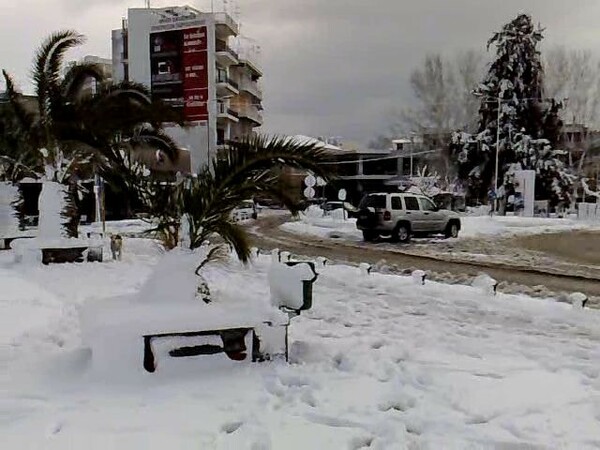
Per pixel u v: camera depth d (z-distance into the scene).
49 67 16.03
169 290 6.27
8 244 20.02
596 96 58.88
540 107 52.38
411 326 8.41
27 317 8.45
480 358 6.52
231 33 59.97
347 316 9.13
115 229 32.00
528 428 4.49
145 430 4.38
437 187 53.69
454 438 4.31
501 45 52.53
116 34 60.84
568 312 9.45
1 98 22.23
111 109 9.97
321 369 5.88
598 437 4.34
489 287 11.23
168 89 56.56
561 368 6.14
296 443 4.19
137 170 6.87
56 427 4.43
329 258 19.27
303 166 6.70
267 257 17.75
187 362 5.58
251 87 67.81
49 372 5.71
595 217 44.31
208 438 4.26
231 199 6.73
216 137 54.84
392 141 67.62
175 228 6.77
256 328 5.89
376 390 5.28
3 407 4.80
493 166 51.12
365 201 26.55
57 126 8.86
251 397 5.04
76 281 12.27
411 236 26.34
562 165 51.94
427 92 59.97
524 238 28.41
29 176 23.05
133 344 5.42
